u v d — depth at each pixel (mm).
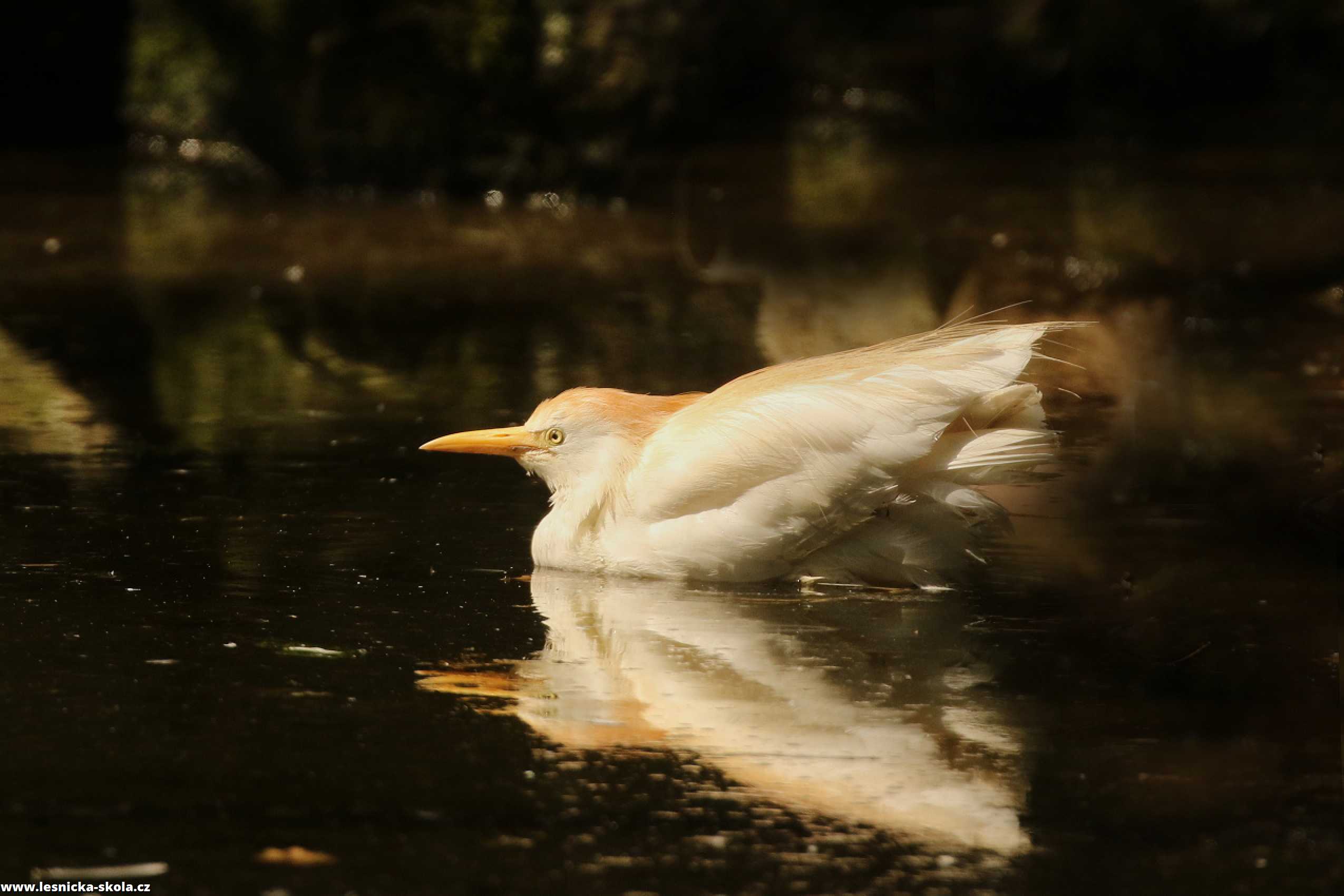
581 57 29453
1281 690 7906
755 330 18438
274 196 29844
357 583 9484
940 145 37812
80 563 9758
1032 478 9625
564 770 6840
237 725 7246
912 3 44094
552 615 8938
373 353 17203
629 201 29422
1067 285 21062
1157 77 40531
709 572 9547
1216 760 7062
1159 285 20953
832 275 22109
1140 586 9539
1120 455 12797
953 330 10078
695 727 7344
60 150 34750
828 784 6777
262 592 9242
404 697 7637
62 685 7707
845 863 6086
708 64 36688
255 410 14461
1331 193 28766
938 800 6629
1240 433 13500
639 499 9633
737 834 6293
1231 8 40250
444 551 10195
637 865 6035
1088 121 40281
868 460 9234
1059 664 8273
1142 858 6176
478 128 29500
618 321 19031
